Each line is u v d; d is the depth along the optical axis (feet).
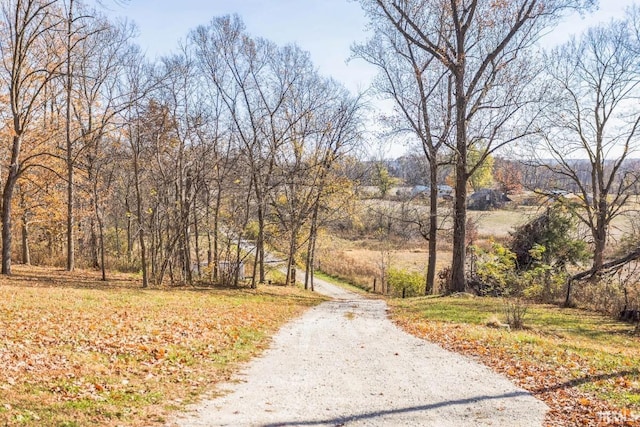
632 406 26.14
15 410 20.38
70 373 26.73
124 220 142.92
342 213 121.39
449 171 164.66
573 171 103.24
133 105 81.30
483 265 94.27
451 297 87.15
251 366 35.01
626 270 87.15
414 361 37.73
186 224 93.91
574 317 62.34
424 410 25.46
